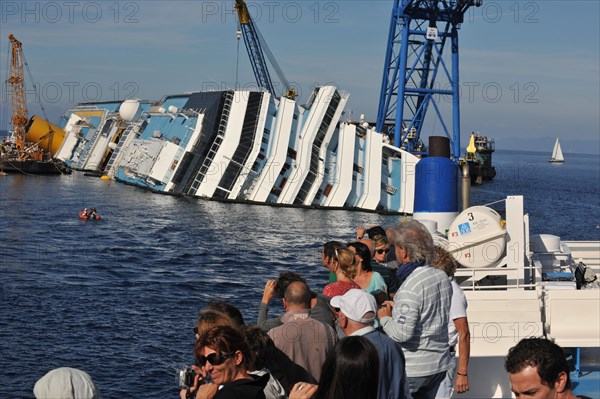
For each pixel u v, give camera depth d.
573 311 21.62
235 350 12.23
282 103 191.50
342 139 191.38
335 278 22.05
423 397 16.89
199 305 83.94
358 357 10.77
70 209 182.75
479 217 26.05
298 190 190.50
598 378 21.16
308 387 11.51
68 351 62.50
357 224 167.75
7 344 63.50
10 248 122.12
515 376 9.75
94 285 93.06
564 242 34.53
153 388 54.34
